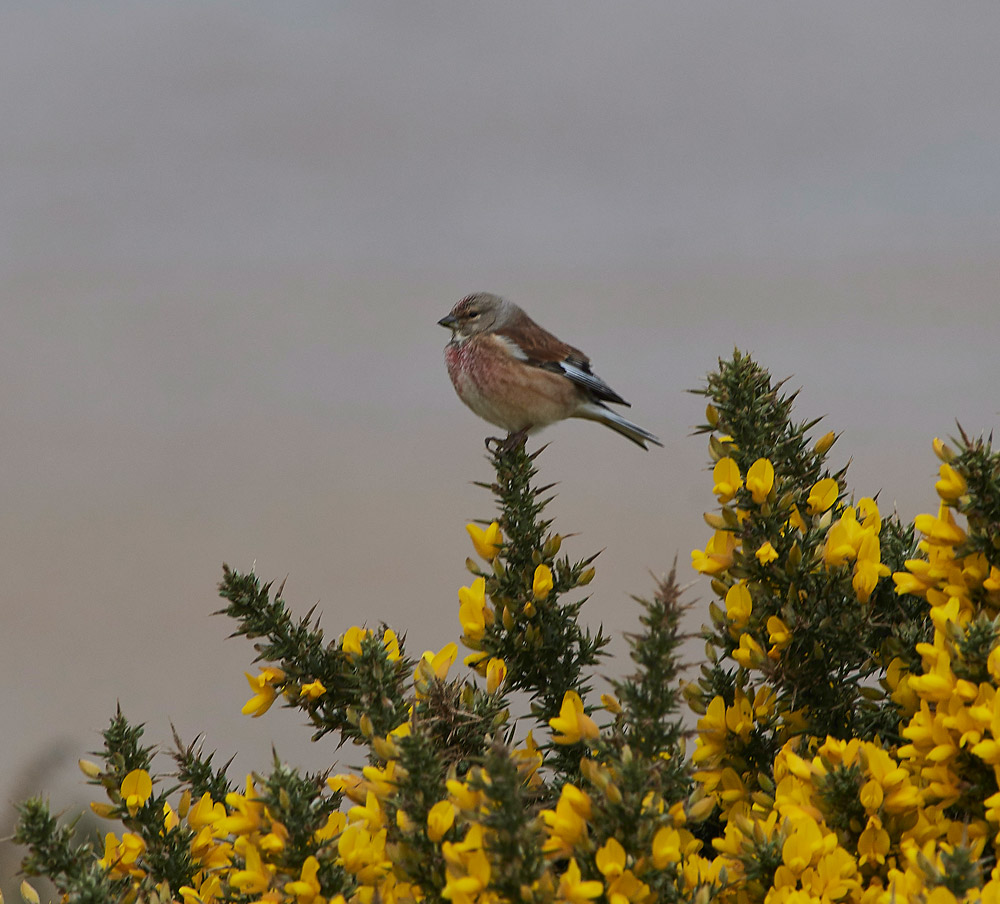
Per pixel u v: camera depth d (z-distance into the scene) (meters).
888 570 5.13
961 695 4.25
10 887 6.74
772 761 5.13
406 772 4.23
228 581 5.58
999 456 4.65
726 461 5.35
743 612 5.22
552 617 5.78
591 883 3.74
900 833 4.33
